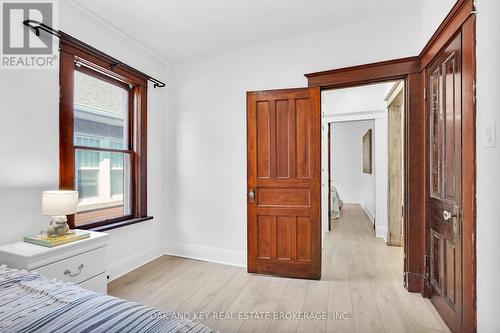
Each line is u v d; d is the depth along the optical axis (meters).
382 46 2.59
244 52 3.18
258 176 2.95
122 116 3.10
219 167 3.32
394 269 3.04
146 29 2.81
